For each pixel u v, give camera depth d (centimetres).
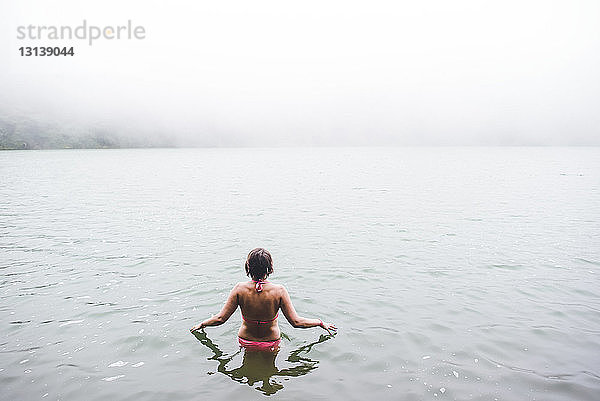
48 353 586
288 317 607
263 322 597
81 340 627
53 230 1547
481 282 938
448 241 1372
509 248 1272
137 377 520
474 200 2492
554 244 1327
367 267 1054
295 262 1102
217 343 614
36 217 1852
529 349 607
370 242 1354
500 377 525
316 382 507
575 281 945
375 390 491
